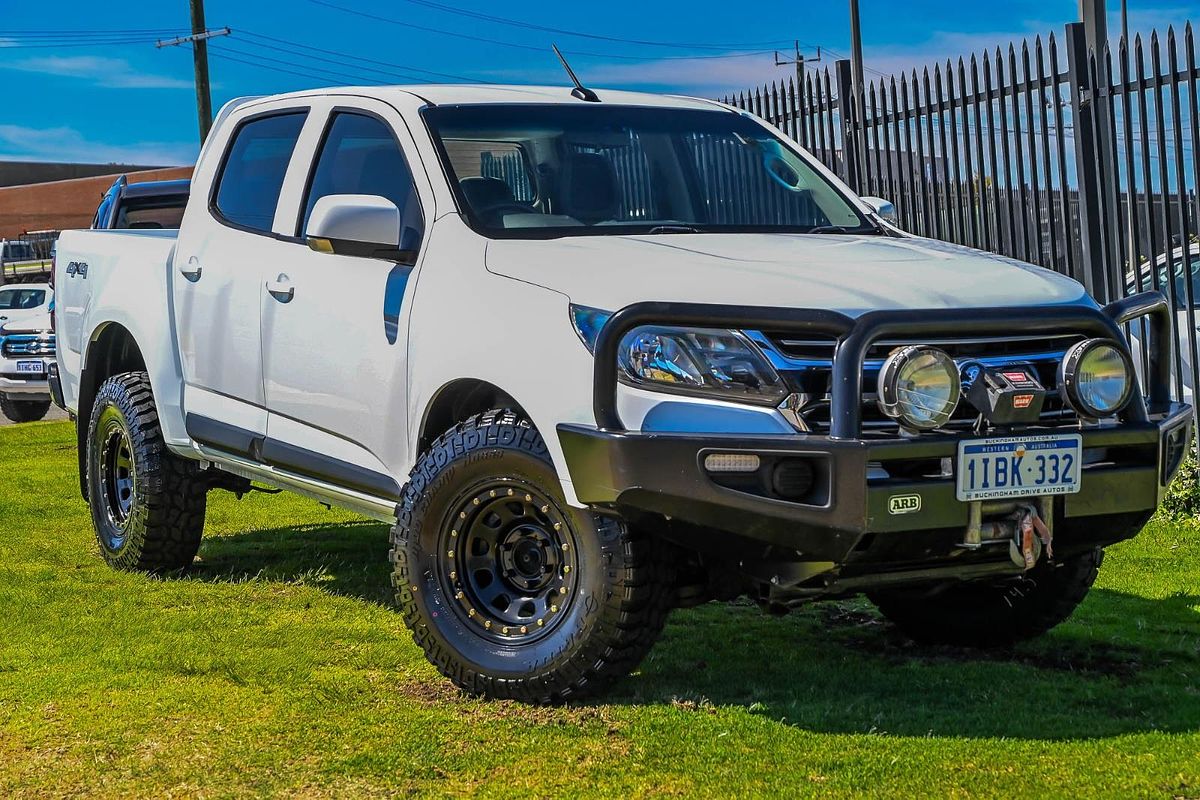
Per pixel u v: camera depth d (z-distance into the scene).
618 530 4.19
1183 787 3.64
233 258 5.80
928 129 9.17
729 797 3.61
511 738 4.09
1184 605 5.74
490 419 4.49
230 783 3.78
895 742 4.02
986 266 4.54
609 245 4.60
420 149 5.07
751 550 4.05
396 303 4.86
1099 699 4.46
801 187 5.55
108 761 3.95
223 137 6.23
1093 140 8.24
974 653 5.12
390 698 4.51
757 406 3.97
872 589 4.62
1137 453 4.26
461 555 4.48
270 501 9.02
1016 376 4.03
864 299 4.03
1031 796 3.59
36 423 16.78
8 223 56.62
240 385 5.71
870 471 3.89
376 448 4.96
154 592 6.19
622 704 4.40
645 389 4.07
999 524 4.04
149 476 6.38
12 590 6.20
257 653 5.07
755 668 4.89
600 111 5.45
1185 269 7.53
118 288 6.62
